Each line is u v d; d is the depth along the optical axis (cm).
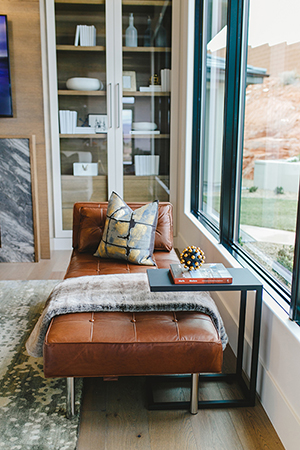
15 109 362
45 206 374
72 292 181
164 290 158
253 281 164
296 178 158
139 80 395
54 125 389
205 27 318
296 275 150
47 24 372
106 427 161
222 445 151
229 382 189
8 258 374
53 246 413
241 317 184
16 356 210
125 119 400
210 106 304
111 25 380
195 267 170
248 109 215
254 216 209
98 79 390
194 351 156
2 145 356
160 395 181
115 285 188
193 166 361
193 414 168
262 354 177
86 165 404
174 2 377
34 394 180
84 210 271
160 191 416
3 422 161
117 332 158
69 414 164
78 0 375
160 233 270
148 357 155
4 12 346
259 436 156
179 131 400
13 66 355
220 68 271
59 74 385
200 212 349
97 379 194
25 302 277
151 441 154
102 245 249
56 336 155
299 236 147
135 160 408
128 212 247
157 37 388
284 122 168
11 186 363
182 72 376
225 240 252
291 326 150
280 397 154
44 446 149
